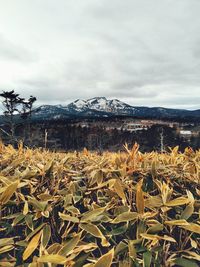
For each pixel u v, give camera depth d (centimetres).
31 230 146
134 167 192
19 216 147
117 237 152
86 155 265
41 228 141
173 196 186
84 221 138
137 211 151
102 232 139
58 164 210
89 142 8638
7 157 230
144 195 156
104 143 8706
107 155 240
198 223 148
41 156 248
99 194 172
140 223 138
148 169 193
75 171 198
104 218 141
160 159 239
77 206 173
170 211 168
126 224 141
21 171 203
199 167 207
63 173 195
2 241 132
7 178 169
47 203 150
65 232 139
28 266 116
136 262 125
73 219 139
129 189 163
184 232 149
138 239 132
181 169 209
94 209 147
